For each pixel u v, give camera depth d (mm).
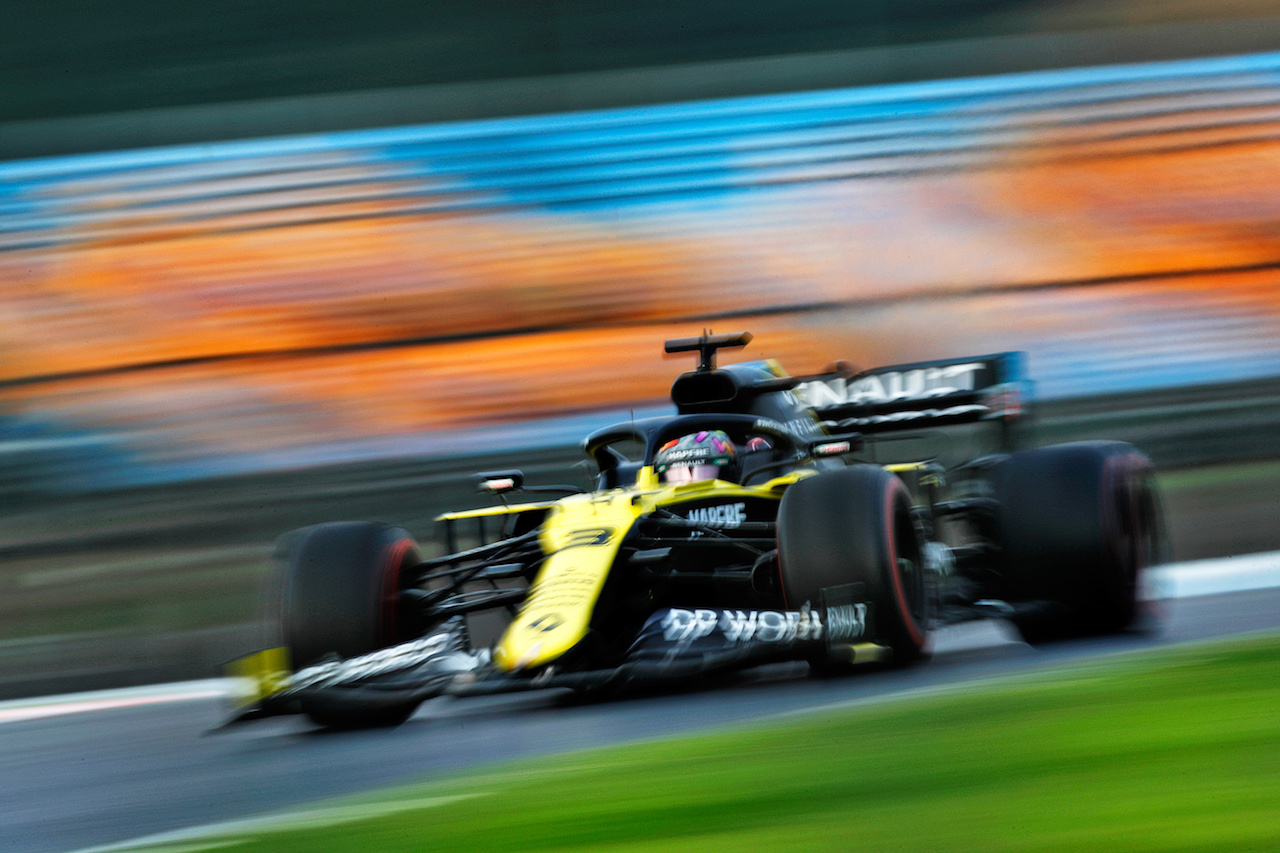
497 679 15922
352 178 50625
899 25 56406
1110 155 54656
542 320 49094
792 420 21953
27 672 29453
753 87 54688
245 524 40500
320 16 52781
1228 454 43438
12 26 50906
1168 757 9234
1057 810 8305
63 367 45406
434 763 13172
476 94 52812
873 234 52625
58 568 37562
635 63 54219
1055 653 18938
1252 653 13172
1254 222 53906
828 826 8508
